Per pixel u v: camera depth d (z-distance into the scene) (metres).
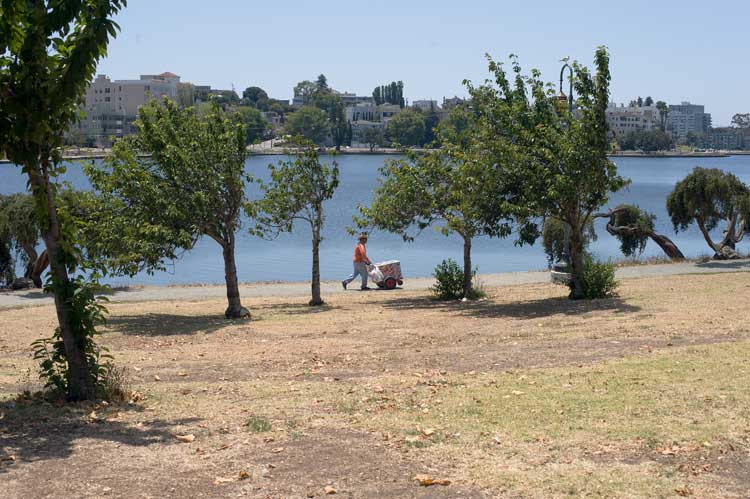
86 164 20.61
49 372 10.28
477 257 45.66
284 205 23.64
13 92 9.12
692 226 64.56
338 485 6.93
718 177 36.25
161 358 14.45
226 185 21.25
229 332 18.33
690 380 10.67
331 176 24.61
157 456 7.76
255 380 12.00
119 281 35.31
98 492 6.72
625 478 7.09
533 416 9.19
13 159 9.31
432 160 24.77
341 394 10.64
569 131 21.31
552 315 19.00
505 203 20.80
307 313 22.20
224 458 7.71
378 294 28.08
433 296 26.25
